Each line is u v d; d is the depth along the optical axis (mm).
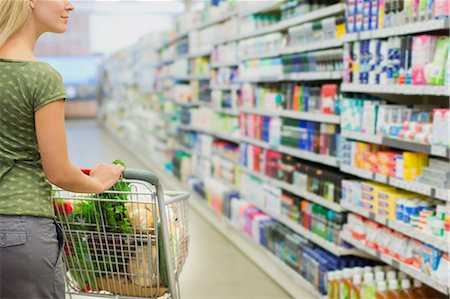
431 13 2818
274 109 4781
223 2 6266
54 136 1827
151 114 11281
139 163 11055
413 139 2984
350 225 3641
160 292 2311
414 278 3246
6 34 1841
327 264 3787
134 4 20078
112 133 15812
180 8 20328
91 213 2223
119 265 2303
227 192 6027
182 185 8219
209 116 7059
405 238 3100
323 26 3945
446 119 2688
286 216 4602
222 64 6277
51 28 1952
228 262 4941
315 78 4035
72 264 2334
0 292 1848
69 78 22156
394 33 3072
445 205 2828
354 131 3523
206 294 4160
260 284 4387
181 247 2408
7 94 1805
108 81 17859
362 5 3395
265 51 5008
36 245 1840
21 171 1855
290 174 4520
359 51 3430
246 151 5543
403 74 3031
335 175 3805
